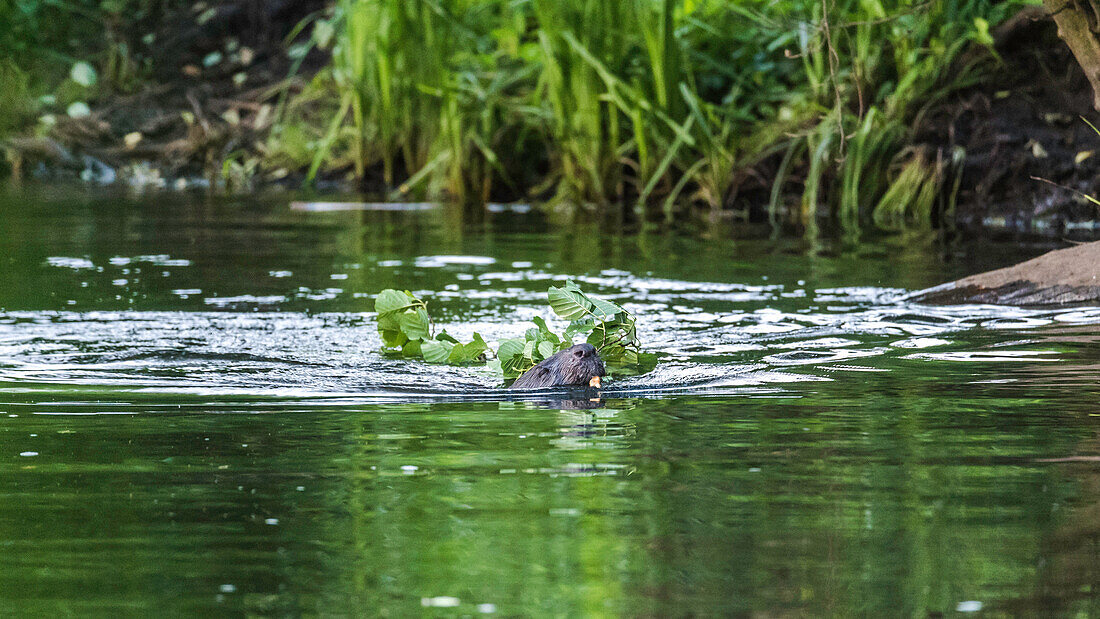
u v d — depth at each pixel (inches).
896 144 801.6
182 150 1034.1
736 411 302.2
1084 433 276.7
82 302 462.9
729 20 876.0
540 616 179.8
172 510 225.8
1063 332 401.4
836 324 422.0
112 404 309.0
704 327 418.3
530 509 226.5
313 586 191.0
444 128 904.3
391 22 929.5
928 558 201.3
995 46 813.2
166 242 638.5
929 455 260.4
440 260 584.4
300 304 465.4
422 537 211.8
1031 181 754.8
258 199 876.6
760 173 831.1
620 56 854.5
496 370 357.1
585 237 679.1
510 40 891.4
